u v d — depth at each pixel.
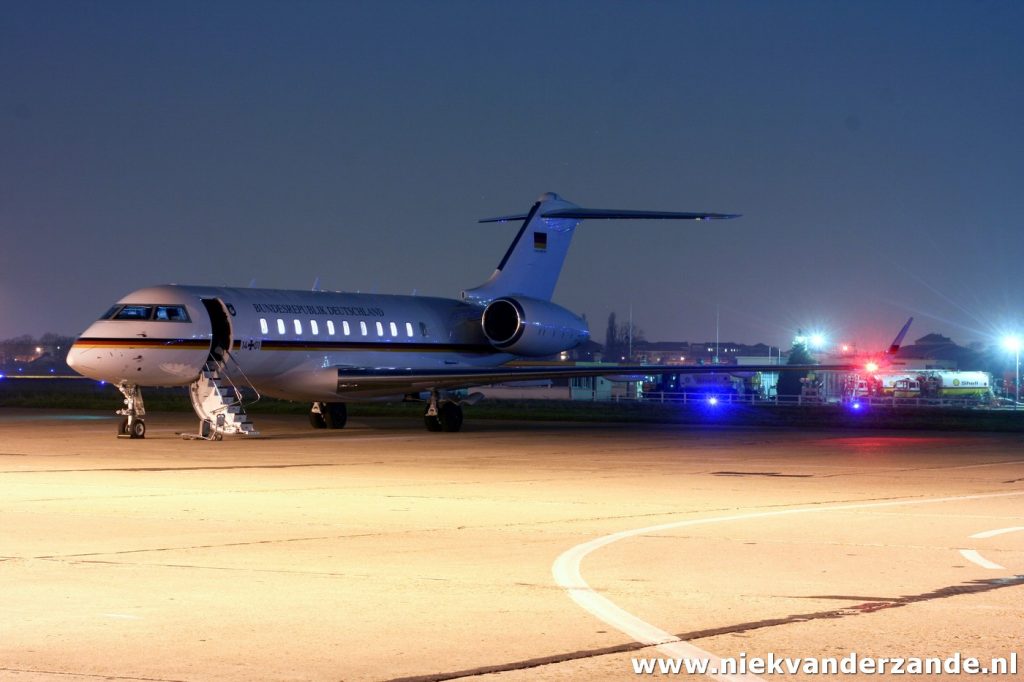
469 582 10.80
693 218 40.31
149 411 55.97
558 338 41.88
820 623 9.12
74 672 7.64
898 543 13.45
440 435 36.56
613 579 10.99
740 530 14.55
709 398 99.25
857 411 69.38
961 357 166.88
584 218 42.56
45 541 13.33
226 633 8.72
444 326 40.72
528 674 7.63
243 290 35.84
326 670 7.71
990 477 22.55
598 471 23.52
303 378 36.25
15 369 144.50
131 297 33.50
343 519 15.53
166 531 14.24
